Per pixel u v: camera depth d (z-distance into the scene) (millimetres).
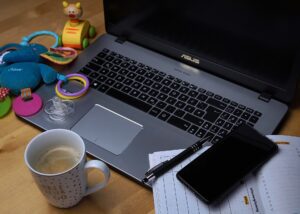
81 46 906
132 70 850
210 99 786
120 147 716
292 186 636
